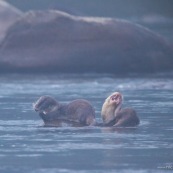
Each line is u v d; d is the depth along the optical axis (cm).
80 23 10494
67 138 5291
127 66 10481
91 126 5834
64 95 7981
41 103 5956
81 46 10431
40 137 5341
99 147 4925
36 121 6112
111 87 8788
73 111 5953
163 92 8244
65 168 4288
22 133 5522
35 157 4612
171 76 10075
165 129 5659
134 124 5856
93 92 8281
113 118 5872
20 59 10394
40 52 10406
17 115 6456
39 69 10375
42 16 10538
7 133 5525
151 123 5962
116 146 4956
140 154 4681
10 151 4819
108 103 5878
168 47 10662
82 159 4541
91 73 10431
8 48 10456
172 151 4778
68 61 10388
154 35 10662
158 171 4194
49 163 4431
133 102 7312
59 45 10425
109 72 10456
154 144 5028
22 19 10550
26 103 7306
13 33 10481
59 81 9512
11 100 7562
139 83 9144
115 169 4253
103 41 10456
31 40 10450
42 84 9188
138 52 10494
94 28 10462
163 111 6656
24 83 9306
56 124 5938
